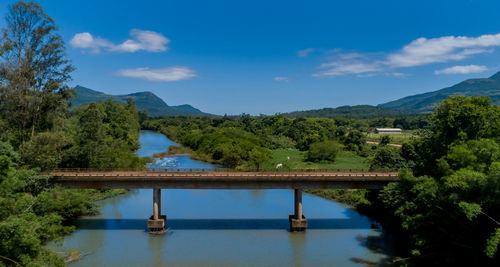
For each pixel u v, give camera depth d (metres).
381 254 39.88
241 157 97.25
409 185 38.28
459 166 34.06
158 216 47.72
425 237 33.81
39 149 46.84
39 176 43.66
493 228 28.36
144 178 45.88
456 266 31.69
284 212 55.97
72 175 46.31
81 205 49.38
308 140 133.50
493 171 27.75
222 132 143.62
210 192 69.12
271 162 99.38
